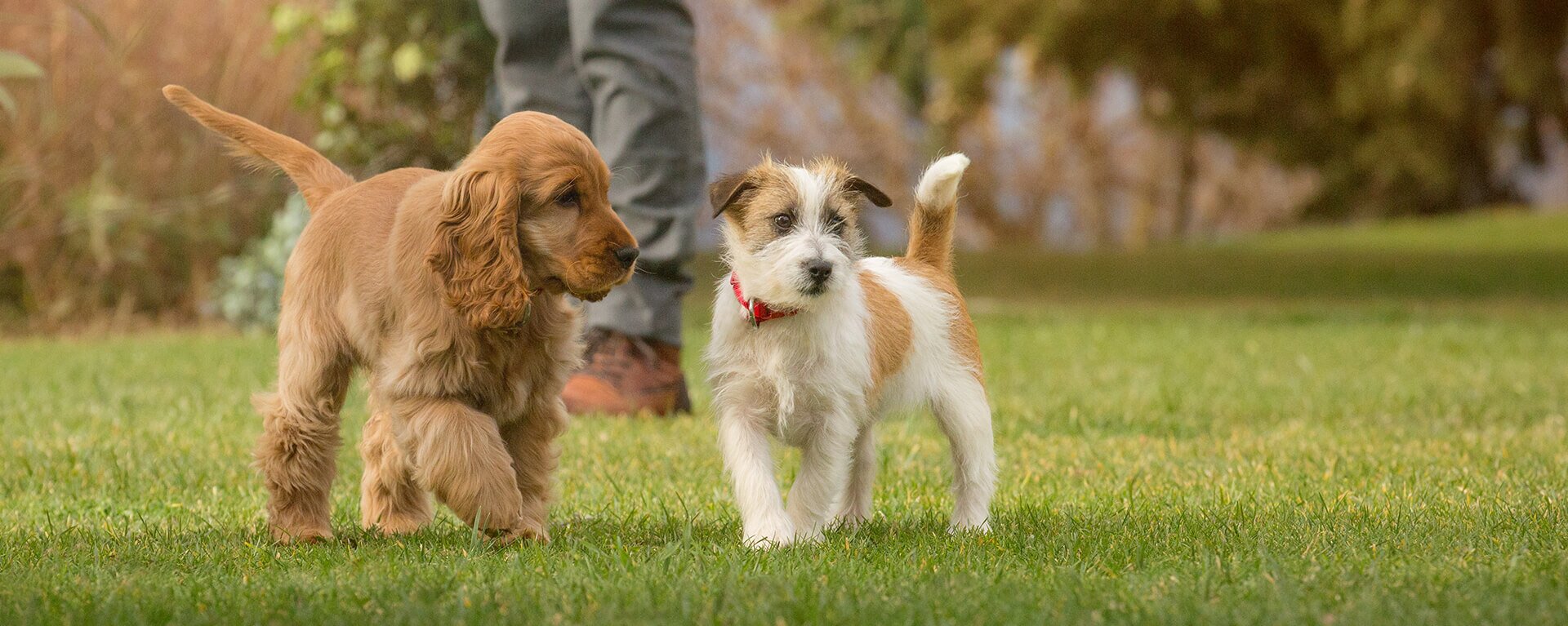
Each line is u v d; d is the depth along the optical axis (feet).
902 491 27.76
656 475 28.73
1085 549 20.36
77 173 60.64
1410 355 53.42
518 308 20.25
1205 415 38.45
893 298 24.13
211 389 41.37
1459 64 105.29
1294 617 15.99
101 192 60.64
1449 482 26.96
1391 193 159.63
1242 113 133.18
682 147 36.45
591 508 25.49
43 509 24.64
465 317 20.30
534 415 22.33
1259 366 50.11
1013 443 33.45
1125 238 212.02
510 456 21.35
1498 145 134.62
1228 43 111.55
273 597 17.24
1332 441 33.37
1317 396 42.29
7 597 17.20
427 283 20.70
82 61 58.59
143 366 46.65
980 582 18.03
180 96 23.81
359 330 21.39
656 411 36.99
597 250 20.58
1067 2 107.24
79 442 32.09
